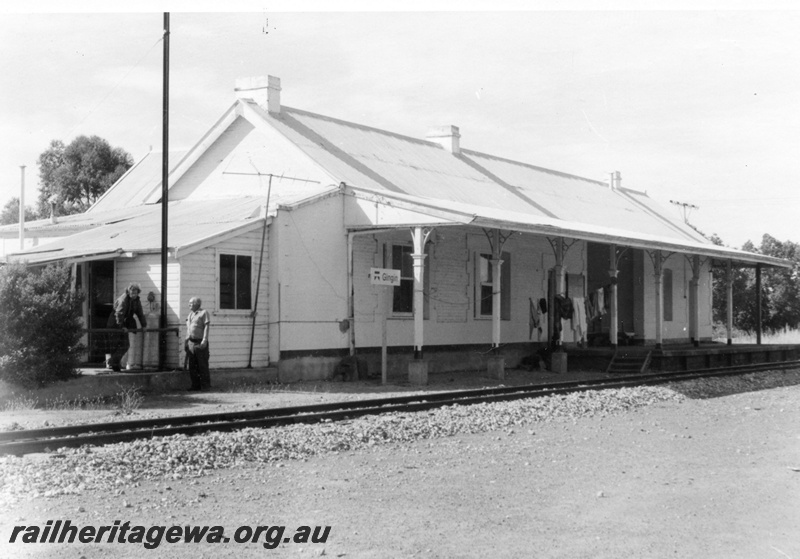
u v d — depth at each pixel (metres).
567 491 9.40
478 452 11.74
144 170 34.09
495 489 9.41
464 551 7.16
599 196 39.62
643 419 15.70
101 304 20.17
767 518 8.38
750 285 55.09
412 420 13.92
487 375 24.03
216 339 19.50
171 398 16.89
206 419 13.45
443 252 25.55
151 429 12.02
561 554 7.12
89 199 55.75
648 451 12.12
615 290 28.58
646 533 7.78
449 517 8.20
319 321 21.47
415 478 9.95
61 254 19.66
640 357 26.75
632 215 39.28
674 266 37.66
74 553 7.04
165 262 18.58
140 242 20.11
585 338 30.88
